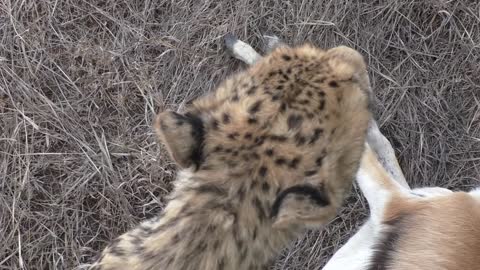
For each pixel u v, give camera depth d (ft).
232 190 3.32
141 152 4.59
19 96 4.57
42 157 4.55
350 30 4.74
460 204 3.83
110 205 4.54
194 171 3.40
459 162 4.71
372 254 3.89
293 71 3.37
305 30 4.72
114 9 4.72
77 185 4.55
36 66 4.61
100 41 4.70
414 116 4.72
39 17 4.66
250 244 3.35
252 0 4.72
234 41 4.65
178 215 3.46
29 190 4.50
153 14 4.73
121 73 4.67
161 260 3.45
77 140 4.57
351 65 3.48
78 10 4.69
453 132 4.74
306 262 4.54
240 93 3.40
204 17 4.71
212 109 3.41
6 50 4.61
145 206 4.56
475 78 4.76
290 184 3.23
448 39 4.79
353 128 3.36
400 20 4.77
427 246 3.75
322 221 3.14
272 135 3.28
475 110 4.74
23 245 4.48
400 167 4.66
